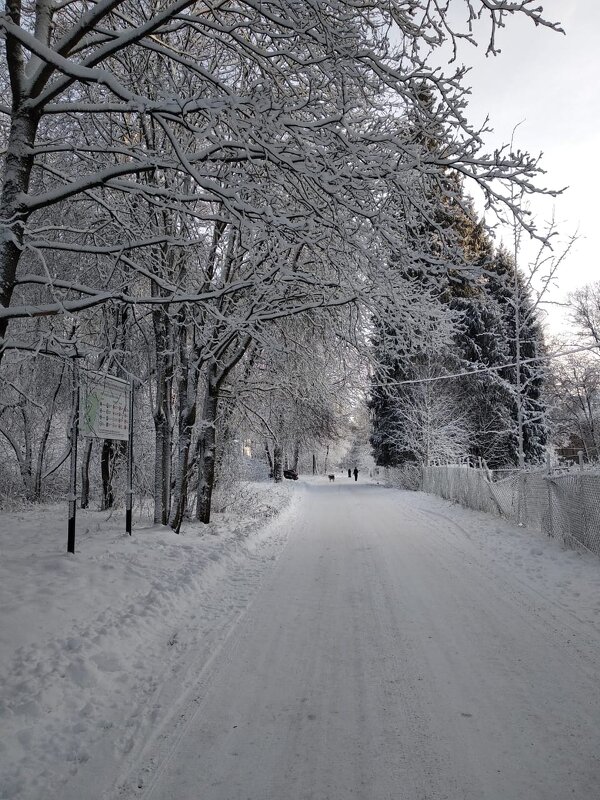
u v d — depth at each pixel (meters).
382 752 3.65
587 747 3.64
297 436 23.94
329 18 6.20
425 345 10.38
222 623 6.51
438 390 30.44
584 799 3.11
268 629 6.26
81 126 8.74
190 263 10.66
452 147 6.67
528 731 3.86
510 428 27.53
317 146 6.56
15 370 12.28
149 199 6.41
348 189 6.67
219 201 6.35
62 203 9.23
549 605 6.96
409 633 6.03
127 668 5.04
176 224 10.01
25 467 18.36
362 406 19.09
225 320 7.41
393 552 11.18
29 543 9.44
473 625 6.25
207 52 10.33
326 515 19.58
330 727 3.99
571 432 44.47
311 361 13.55
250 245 6.70
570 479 10.16
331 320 10.43
